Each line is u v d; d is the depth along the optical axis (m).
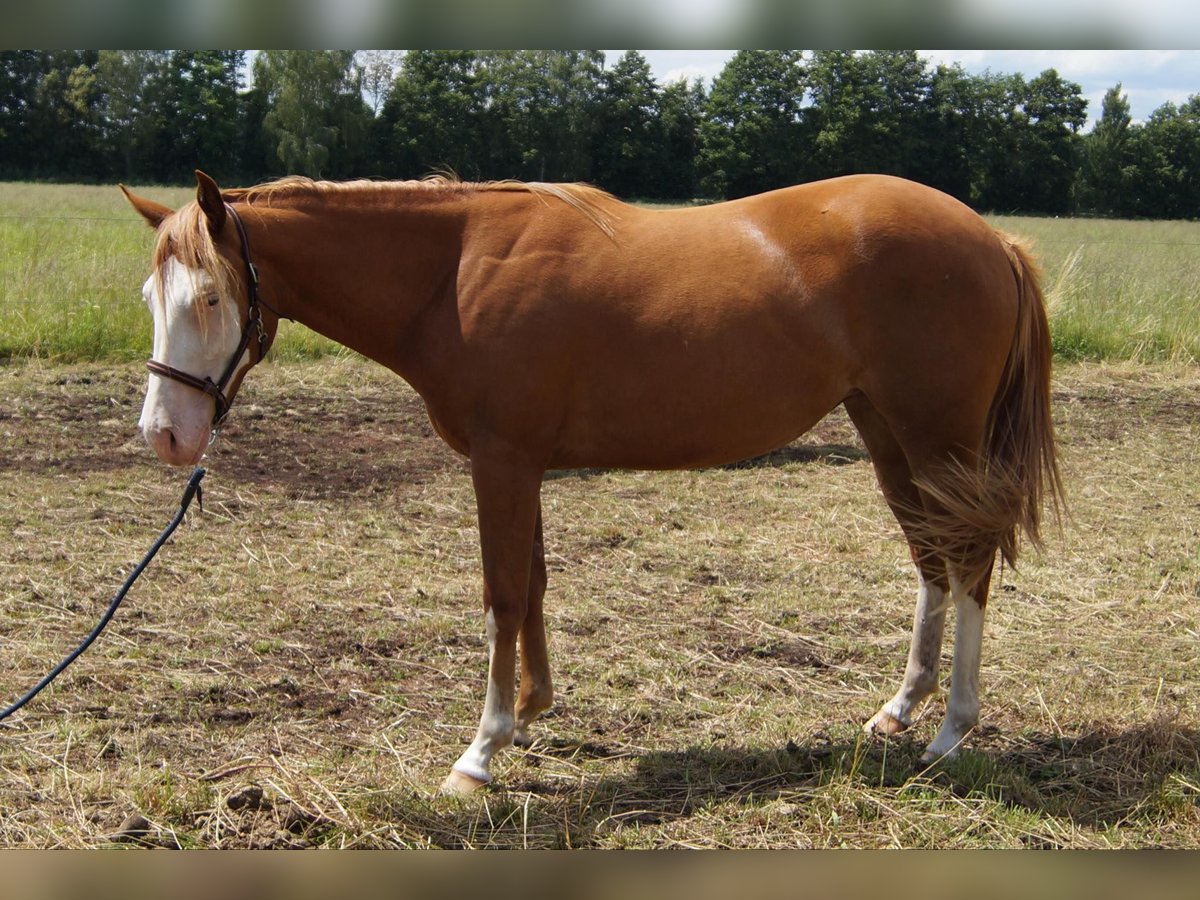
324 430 7.21
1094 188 42.25
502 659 3.04
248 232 2.98
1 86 39.25
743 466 6.71
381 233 3.05
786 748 3.24
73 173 40.22
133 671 3.73
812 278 3.01
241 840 2.73
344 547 5.11
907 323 3.00
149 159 40.56
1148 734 3.25
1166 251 17.06
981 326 3.04
